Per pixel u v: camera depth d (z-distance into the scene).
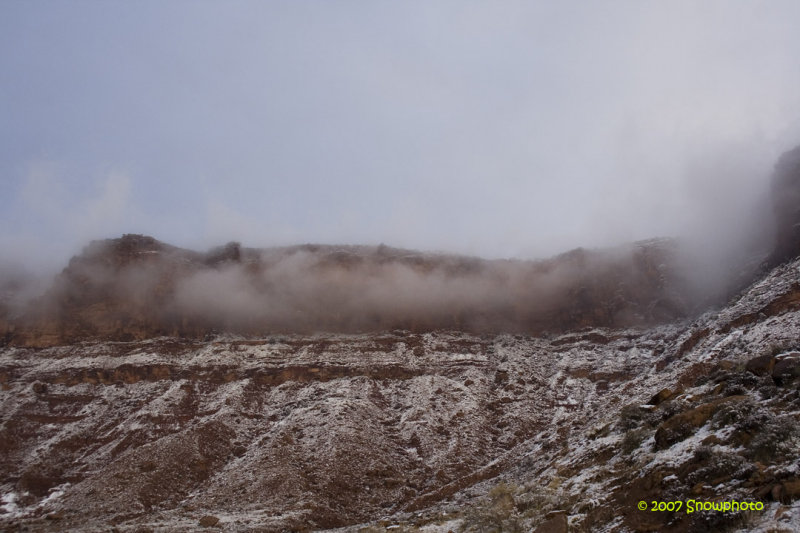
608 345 92.88
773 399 26.50
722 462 21.06
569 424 61.59
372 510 52.88
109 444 67.31
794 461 19.39
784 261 74.00
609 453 33.38
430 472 60.25
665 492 21.92
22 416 73.12
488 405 77.25
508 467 57.97
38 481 60.19
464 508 40.22
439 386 81.12
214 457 63.34
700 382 37.66
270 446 63.09
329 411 70.94
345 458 60.03
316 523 48.19
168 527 44.94
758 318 59.12
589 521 23.17
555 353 95.44
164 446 62.41
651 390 55.56
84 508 52.22
